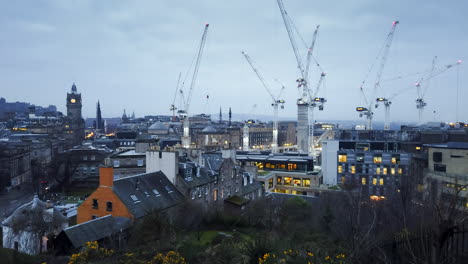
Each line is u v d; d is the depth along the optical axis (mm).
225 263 25719
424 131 144250
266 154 159250
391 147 131625
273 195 94000
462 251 15406
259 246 23703
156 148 74938
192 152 71312
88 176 119375
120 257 29016
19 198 103312
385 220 33188
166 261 25750
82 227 37719
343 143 135375
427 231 16297
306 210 66375
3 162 116375
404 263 16922
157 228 37594
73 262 28266
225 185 71375
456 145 98625
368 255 19469
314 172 130375
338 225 39750
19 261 30656
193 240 39094
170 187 57219
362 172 126688
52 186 116500
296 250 24062
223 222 50594
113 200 46938
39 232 45469
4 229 48031
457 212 14594
